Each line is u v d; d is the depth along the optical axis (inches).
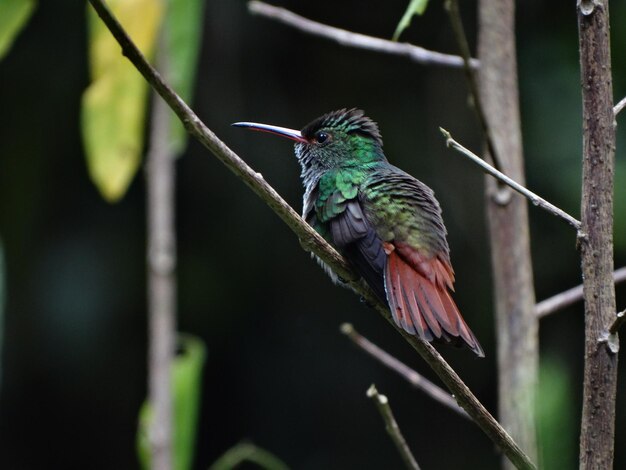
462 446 519.5
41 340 490.3
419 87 501.0
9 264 482.9
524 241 256.1
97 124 303.4
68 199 492.1
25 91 486.0
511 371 249.0
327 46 506.3
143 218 492.1
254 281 504.7
